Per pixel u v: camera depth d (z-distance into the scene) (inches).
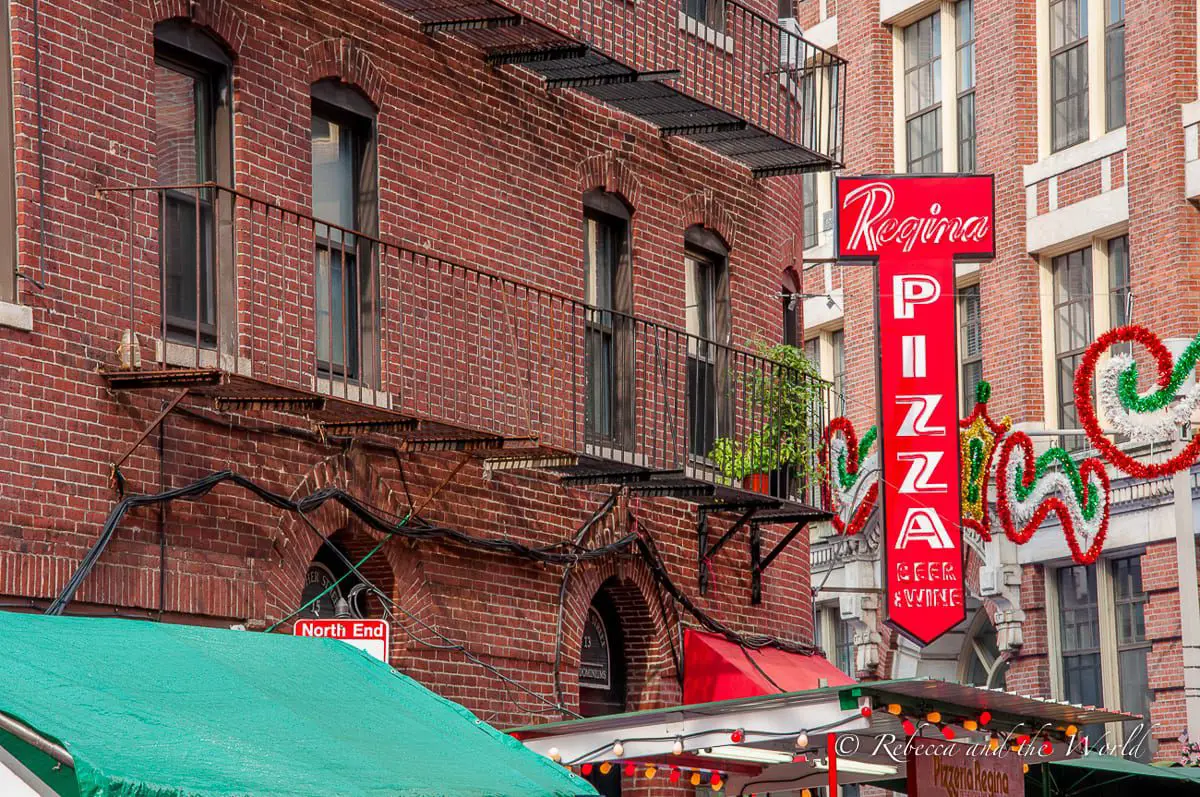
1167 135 1995.6
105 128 875.4
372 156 1039.6
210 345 930.7
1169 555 1940.2
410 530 1013.8
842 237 1595.7
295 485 957.8
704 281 1338.6
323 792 592.1
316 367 987.9
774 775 1113.4
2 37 834.2
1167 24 2005.4
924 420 1568.7
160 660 689.6
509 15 1053.2
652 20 1278.3
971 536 2187.5
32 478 822.5
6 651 641.6
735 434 1307.8
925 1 2364.7
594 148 1206.3
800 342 1482.5
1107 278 2110.0
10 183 831.1
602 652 1226.6
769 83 1406.3
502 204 1122.0
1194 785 1368.1
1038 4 2219.5
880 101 2436.0
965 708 921.5
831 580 2406.5
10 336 819.4
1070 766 1307.8
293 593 948.6
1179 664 1921.8
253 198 902.4
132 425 871.7
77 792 580.4
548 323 1146.7
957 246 1584.6
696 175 1306.6
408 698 767.7
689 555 1269.7
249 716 654.5
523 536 1110.4
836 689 838.5
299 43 988.6
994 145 2249.0
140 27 897.5
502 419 1097.4
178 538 889.5
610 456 1192.2
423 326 1052.5
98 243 866.1
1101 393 1744.6
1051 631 2118.6
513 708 1089.4
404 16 1061.1
